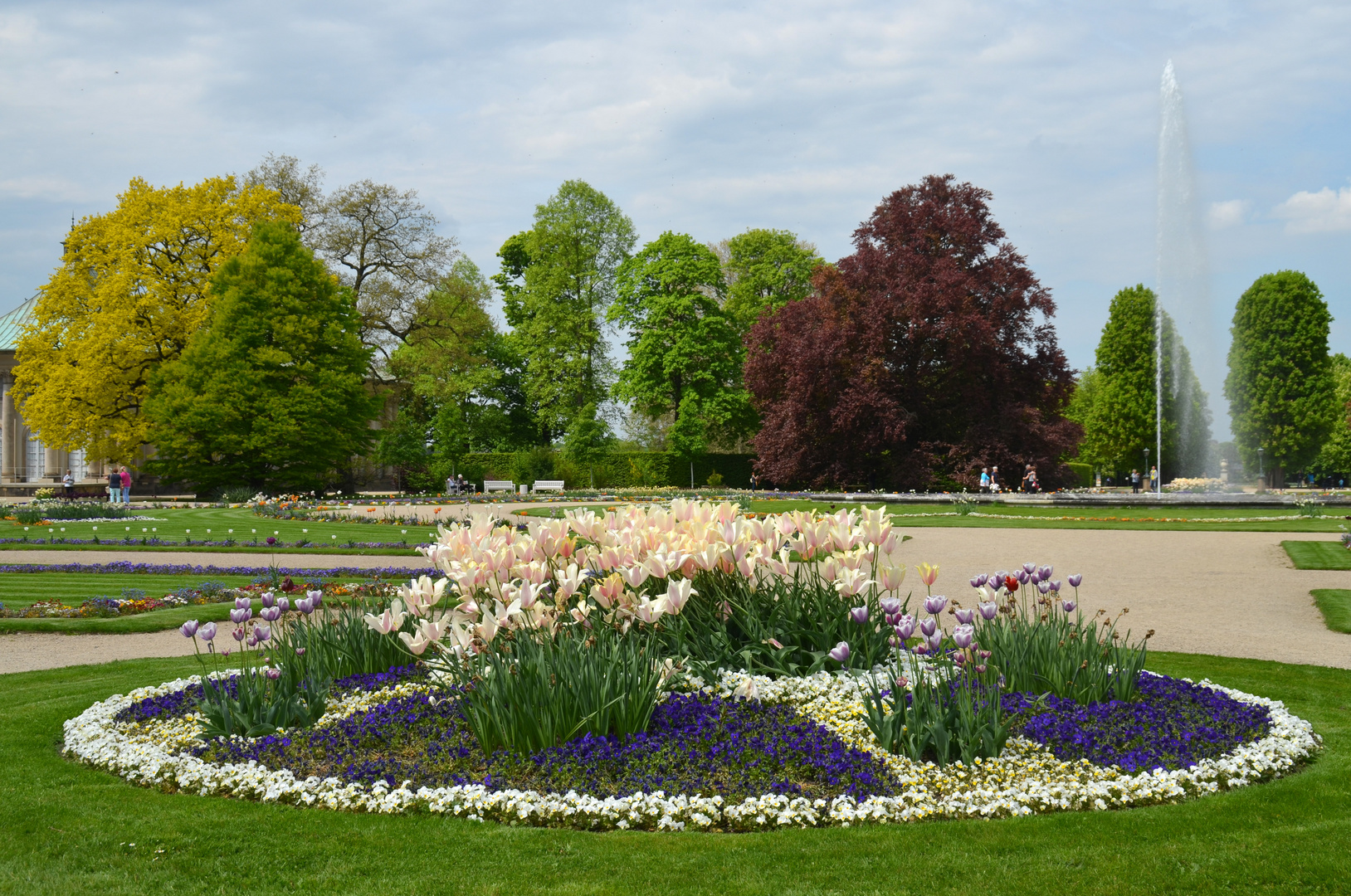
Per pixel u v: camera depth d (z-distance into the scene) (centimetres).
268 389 4403
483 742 600
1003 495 3800
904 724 614
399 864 466
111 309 4425
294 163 5384
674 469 5850
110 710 764
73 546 2206
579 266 6103
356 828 514
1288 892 431
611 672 615
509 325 6756
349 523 2927
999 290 4919
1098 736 629
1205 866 457
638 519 733
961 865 460
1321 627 1188
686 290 5812
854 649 754
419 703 702
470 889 438
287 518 3086
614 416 6259
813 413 4953
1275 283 6362
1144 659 741
